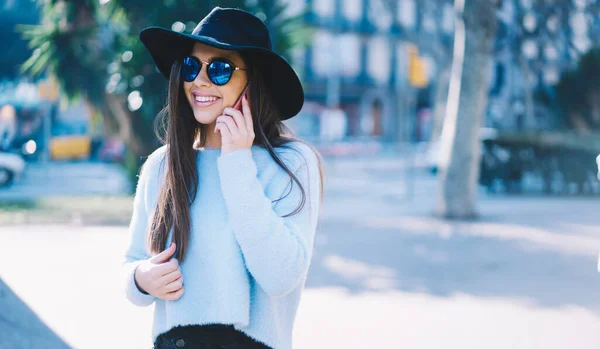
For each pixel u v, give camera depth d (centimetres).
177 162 164
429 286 596
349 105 4816
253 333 156
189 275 157
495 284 611
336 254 746
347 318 482
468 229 957
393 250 779
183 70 170
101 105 1163
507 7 2128
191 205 161
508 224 1020
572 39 2120
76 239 754
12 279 552
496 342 431
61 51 1113
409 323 472
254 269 148
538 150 1555
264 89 172
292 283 150
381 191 1554
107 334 417
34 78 1244
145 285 156
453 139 1073
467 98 1056
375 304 525
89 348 388
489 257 746
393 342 426
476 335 446
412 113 4800
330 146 2970
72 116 2133
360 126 4809
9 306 382
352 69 4653
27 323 382
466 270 671
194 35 162
